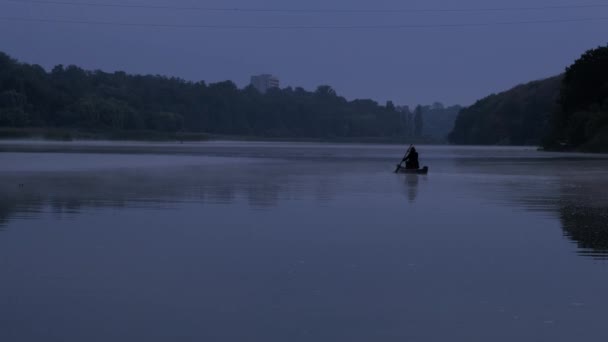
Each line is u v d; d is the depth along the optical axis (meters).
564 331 8.47
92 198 23.45
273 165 49.69
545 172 42.72
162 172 38.91
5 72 196.50
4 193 25.09
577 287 10.55
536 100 184.00
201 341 8.10
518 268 11.94
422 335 8.36
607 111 100.00
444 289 10.46
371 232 15.96
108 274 11.30
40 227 16.36
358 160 62.06
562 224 17.47
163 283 10.73
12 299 9.73
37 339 8.12
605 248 13.91
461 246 14.10
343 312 9.26
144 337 8.22
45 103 198.00
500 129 195.00
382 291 10.34
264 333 8.39
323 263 12.32
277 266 12.05
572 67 113.50
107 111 199.00
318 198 24.25
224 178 34.38
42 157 59.28
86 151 76.62
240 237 15.10
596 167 49.72
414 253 13.33
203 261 12.42
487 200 23.97
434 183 32.41
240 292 10.22
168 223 17.27
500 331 8.48
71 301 9.66
